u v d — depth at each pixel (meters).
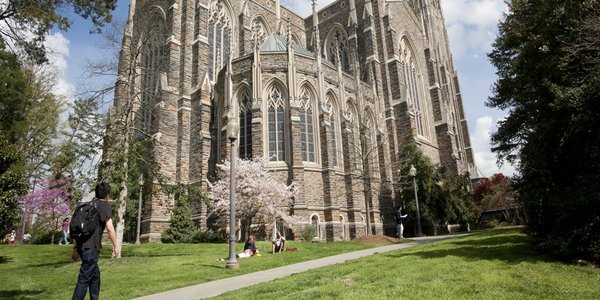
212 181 34.22
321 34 56.72
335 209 32.16
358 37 51.59
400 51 52.34
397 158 44.16
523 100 15.23
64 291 11.97
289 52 33.53
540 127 13.20
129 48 27.89
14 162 20.56
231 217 15.99
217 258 19.00
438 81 58.34
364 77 48.66
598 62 12.01
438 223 41.81
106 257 20.55
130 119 26.34
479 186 58.19
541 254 12.13
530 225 13.52
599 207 11.47
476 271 9.81
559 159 13.05
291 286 9.41
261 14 50.88
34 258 21.73
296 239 29.17
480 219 53.28
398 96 47.38
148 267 16.45
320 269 12.59
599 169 12.15
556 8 13.74
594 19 12.26
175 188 23.84
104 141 21.56
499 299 7.08
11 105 26.34
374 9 51.53
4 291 12.09
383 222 40.06
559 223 12.31
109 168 21.34
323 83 35.09
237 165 29.80
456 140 57.97
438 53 61.53
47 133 37.34
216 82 38.44
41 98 36.47
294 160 31.00
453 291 7.81
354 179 35.34
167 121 36.16
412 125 46.06
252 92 32.53
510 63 16.73
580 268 9.93
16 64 24.62
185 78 37.81
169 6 40.59
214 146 35.59
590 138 12.06
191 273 14.23
